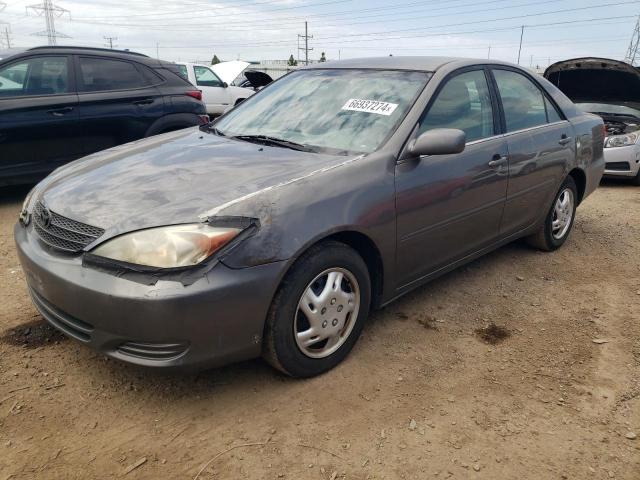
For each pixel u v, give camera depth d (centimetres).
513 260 455
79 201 262
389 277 304
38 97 559
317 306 264
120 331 228
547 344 321
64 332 255
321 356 275
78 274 235
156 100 646
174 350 228
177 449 226
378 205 281
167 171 283
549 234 461
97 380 270
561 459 229
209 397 260
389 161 292
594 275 431
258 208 239
